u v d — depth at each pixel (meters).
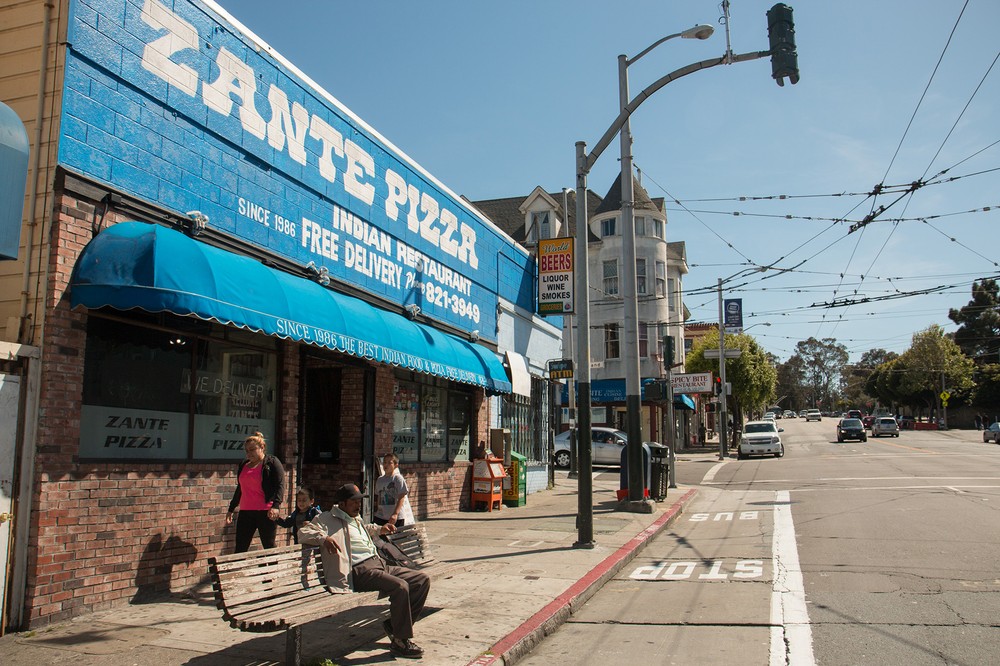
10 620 6.61
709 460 36.84
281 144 10.55
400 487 10.05
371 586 6.37
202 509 8.66
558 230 37.94
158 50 8.49
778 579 9.31
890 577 9.12
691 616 7.83
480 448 17.05
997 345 80.81
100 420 7.58
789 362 145.00
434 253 15.28
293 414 10.46
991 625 7.07
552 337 22.92
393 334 11.44
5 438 6.59
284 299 8.70
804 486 20.80
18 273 7.17
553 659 6.61
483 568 9.97
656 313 40.41
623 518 14.87
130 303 7.00
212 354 9.17
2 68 7.55
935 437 54.69
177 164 8.68
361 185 12.62
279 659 6.05
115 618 7.12
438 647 6.49
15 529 6.65
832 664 6.13
